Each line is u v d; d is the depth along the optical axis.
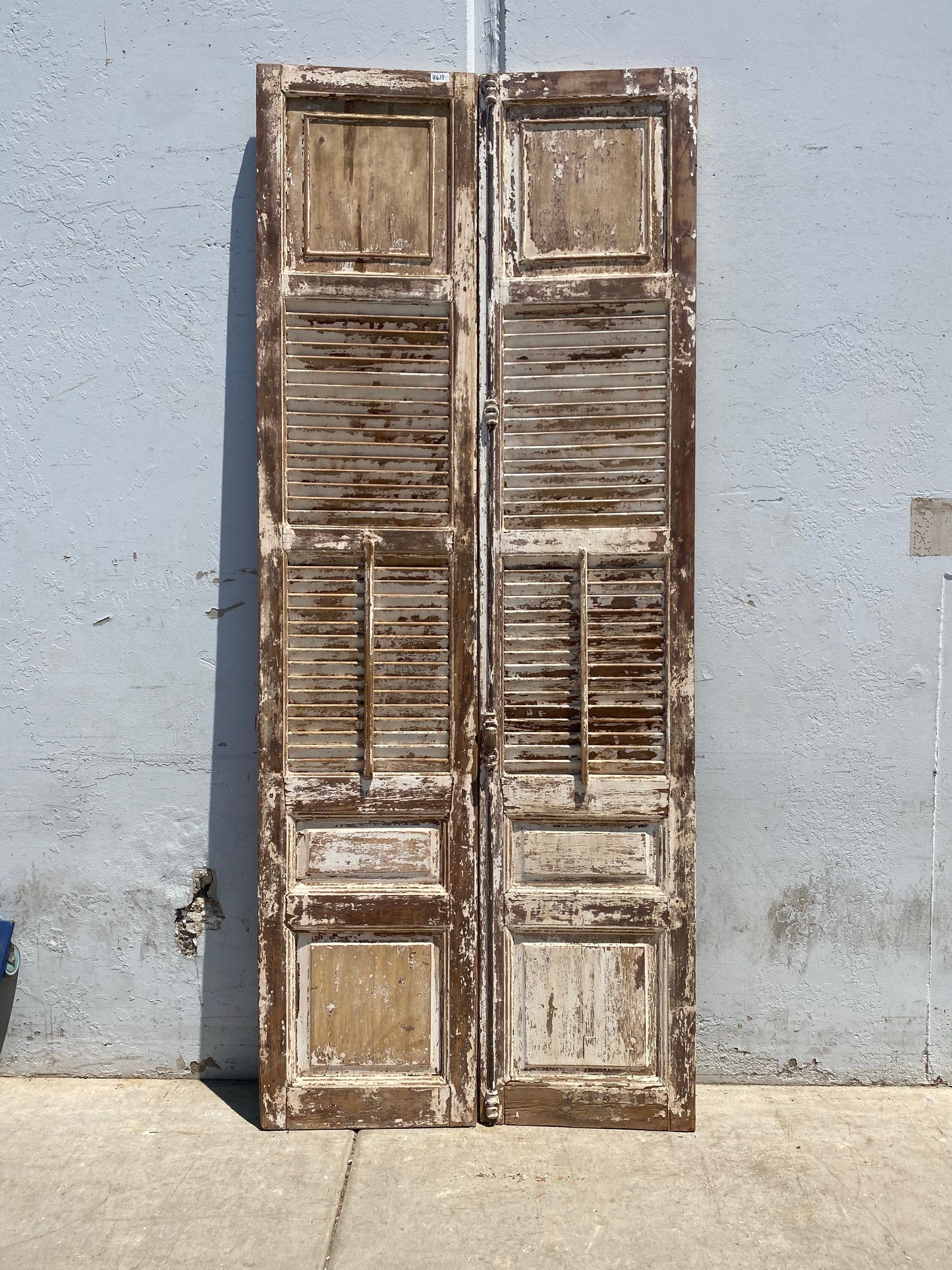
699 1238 2.04
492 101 2.35
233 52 2.48
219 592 2.57
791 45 2.46
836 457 2.52
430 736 2.42
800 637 2.55
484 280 2.38
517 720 2.42
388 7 2.47
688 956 2.40
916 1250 2.02
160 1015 2.64
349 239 2.37
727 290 2.50
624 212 2.37
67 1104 2.52
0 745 2.61
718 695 2.56
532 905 2.42
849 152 2.48
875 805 2.58
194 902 2.62
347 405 2.38
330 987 2.43
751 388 2.52
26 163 2.51
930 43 2.46
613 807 2.40
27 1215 2.10
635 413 2.38
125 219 2.52
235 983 2.63
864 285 2.50
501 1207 2.12
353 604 2.41
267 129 2.33
